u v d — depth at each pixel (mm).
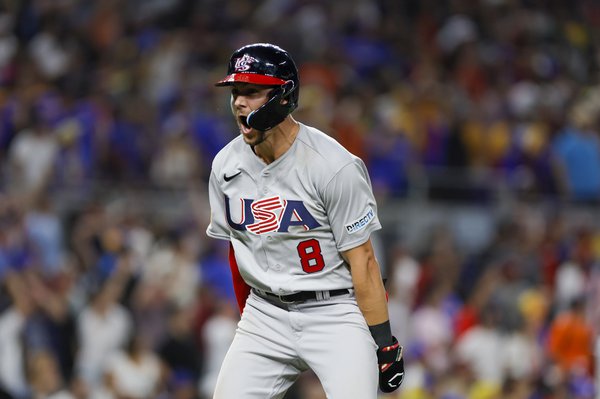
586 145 54438
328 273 17531
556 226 50781
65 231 43969
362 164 17344
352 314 17609
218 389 18000
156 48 57500
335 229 17266
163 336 38719
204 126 48781
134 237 42438
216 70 56844
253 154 17594
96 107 48406
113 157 47188
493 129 55344
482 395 38219
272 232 17375
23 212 41531
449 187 51750
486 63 64375
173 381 37469
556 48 70562
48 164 45812
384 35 64188
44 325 36844
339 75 57781
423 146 52750
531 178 53250
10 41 57844
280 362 17984
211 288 39781
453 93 59656
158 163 47594
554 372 38969
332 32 63062
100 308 38125
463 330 42156
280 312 17828
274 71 16703
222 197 18062
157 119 49625
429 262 45250
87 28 58812
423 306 43562
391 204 49969
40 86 52156
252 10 64000
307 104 51469
